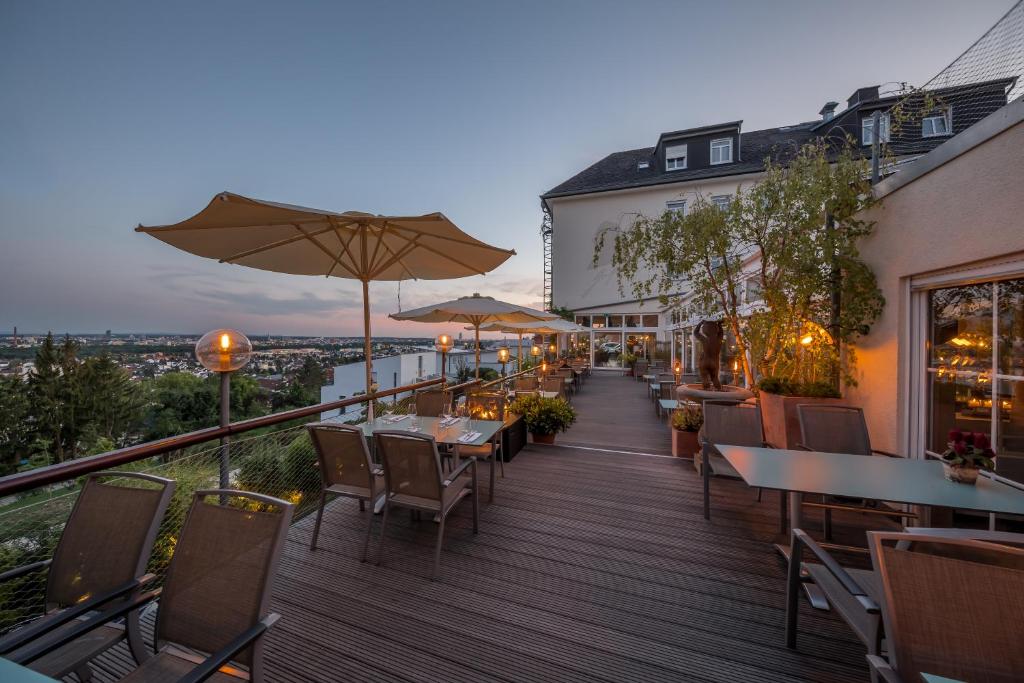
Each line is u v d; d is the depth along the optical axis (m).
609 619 2.14
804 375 4.70
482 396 4.75
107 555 1.50
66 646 1.39
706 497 3.37
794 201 4.29
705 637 2.00
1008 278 2.64
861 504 3.56
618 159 18.45
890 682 1.14
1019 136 2.40
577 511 3.52
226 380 2.56
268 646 1.94
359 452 2.72
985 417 2.82
